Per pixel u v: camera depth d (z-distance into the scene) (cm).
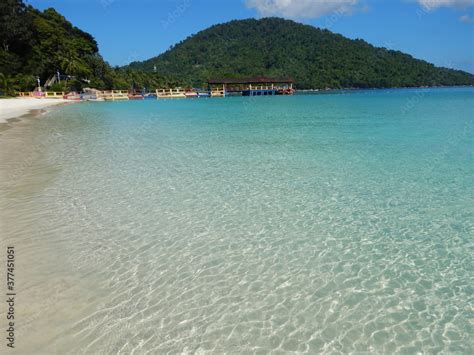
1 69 6406
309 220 804
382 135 1945
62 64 7425
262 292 545
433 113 3247
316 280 577
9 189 1003
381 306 512
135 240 709
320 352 428
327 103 5206
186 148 1630
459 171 1178
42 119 2988
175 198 943
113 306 509
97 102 6028
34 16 7844
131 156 1452
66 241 700
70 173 1176
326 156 1432
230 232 746
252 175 1160
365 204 895
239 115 3384
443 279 578
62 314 491
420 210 853
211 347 435
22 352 424
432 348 434
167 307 509
